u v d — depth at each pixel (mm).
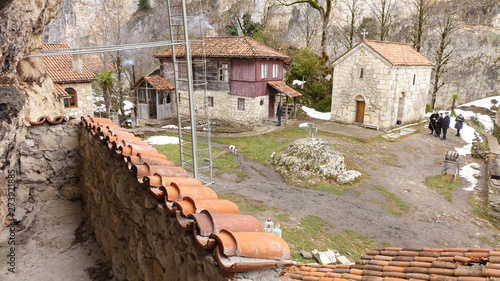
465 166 17500
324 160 16031
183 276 2537
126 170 3893
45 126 6105
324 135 22078
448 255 3920
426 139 21688
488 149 18953
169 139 21328
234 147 18953
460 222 12375
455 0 32625
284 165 16469
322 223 11477
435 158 18719
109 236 4738
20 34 4695
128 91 29797
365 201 13742
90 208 5770
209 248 2117
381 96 22656
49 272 4598
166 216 2857
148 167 3516
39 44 6609
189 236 2414
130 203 3803
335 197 13922
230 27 35594
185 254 2482
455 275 3377
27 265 4699
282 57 24828
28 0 4668
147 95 25891
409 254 4301
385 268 4000
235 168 16750
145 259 3422
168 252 2812
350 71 24094
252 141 21281
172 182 3102
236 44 24469
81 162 6410
